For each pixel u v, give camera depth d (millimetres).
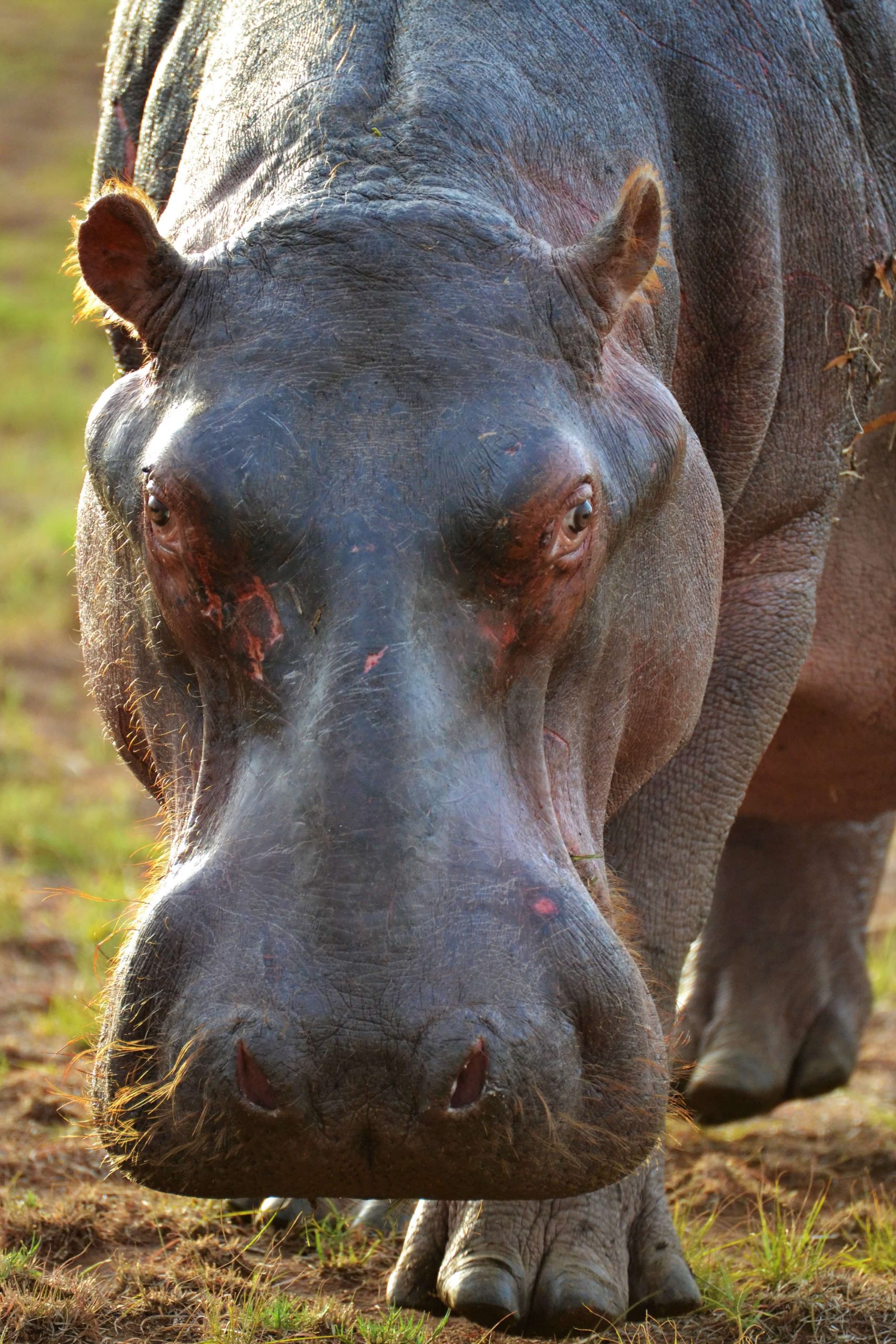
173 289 11359
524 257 11391
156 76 14914
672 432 12117
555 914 10055
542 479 10492
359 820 9695
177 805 11352
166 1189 10164
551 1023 9883
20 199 81000
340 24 12898
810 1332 13320
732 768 15242
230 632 10461
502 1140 9766
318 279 11094
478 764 10133
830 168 15297
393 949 9570
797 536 15828
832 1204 17234
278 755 10086
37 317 68188
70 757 33031
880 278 15727
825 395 15609
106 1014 10703
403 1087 9523
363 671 9961
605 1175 10430
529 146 12711
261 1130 9672
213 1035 9648
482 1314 12750
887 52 16156
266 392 10672
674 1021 14875
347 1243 15008
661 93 14266
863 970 20953
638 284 11836
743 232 14414
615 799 13195
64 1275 13891
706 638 13281
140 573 11570
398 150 12031
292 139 12297
